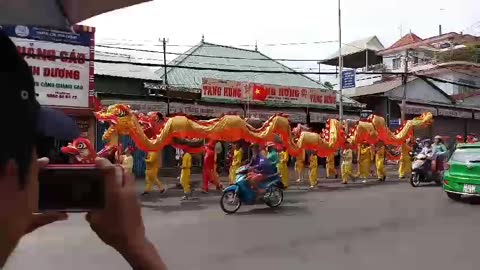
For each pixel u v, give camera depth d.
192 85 21.44
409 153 19.91
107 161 0.92
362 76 34.56
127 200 0.92
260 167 11.23
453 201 12.41
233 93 20.75
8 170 0.65
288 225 8.99
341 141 17.34
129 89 19.41
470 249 7.00
